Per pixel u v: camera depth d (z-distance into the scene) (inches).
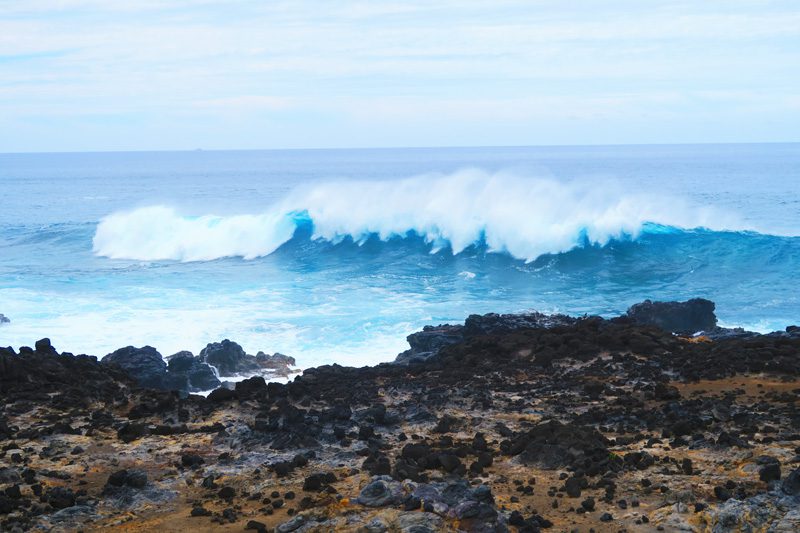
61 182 7126.0
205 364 978.7
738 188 4987.7
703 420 528.1
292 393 655.1
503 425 551.5
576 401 622.5
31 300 1507.1
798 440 480.4
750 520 369.1
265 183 6643.7
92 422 571.2
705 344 800.3
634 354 765.9
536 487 436.1
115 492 436.1
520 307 1443.2
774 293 1555.1
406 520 376.8
